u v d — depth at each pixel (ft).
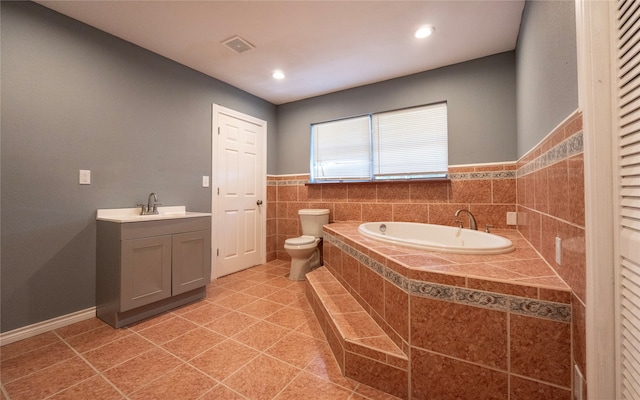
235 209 10.94
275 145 13.07
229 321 6.75
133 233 6.43
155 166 8.27
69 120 6.52
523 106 6.82
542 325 3.46
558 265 3.91
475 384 3.78
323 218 11.03
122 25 6.94
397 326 4.49
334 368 4.91
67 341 5.77
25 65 5.88
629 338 2.43
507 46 8.06
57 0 5.97
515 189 8.25
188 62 8.93
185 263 7.55
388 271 4.82
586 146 2.83
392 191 10.19
